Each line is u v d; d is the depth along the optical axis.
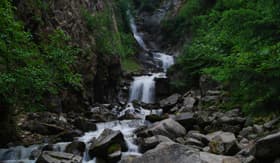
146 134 11.52
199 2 32.81
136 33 41.94
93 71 19.25
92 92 19.16
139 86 24.05
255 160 7.43
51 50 11.38
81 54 18.30
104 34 22.89
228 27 10.00
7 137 11.27
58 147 10.49
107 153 9.82
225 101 13.87
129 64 30.17
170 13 41.50
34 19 15.24
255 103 9.54
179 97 19.31
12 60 9.87
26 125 12.51
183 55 24.58
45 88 10.94
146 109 19.30
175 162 6.35
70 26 18.41
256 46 9.24
